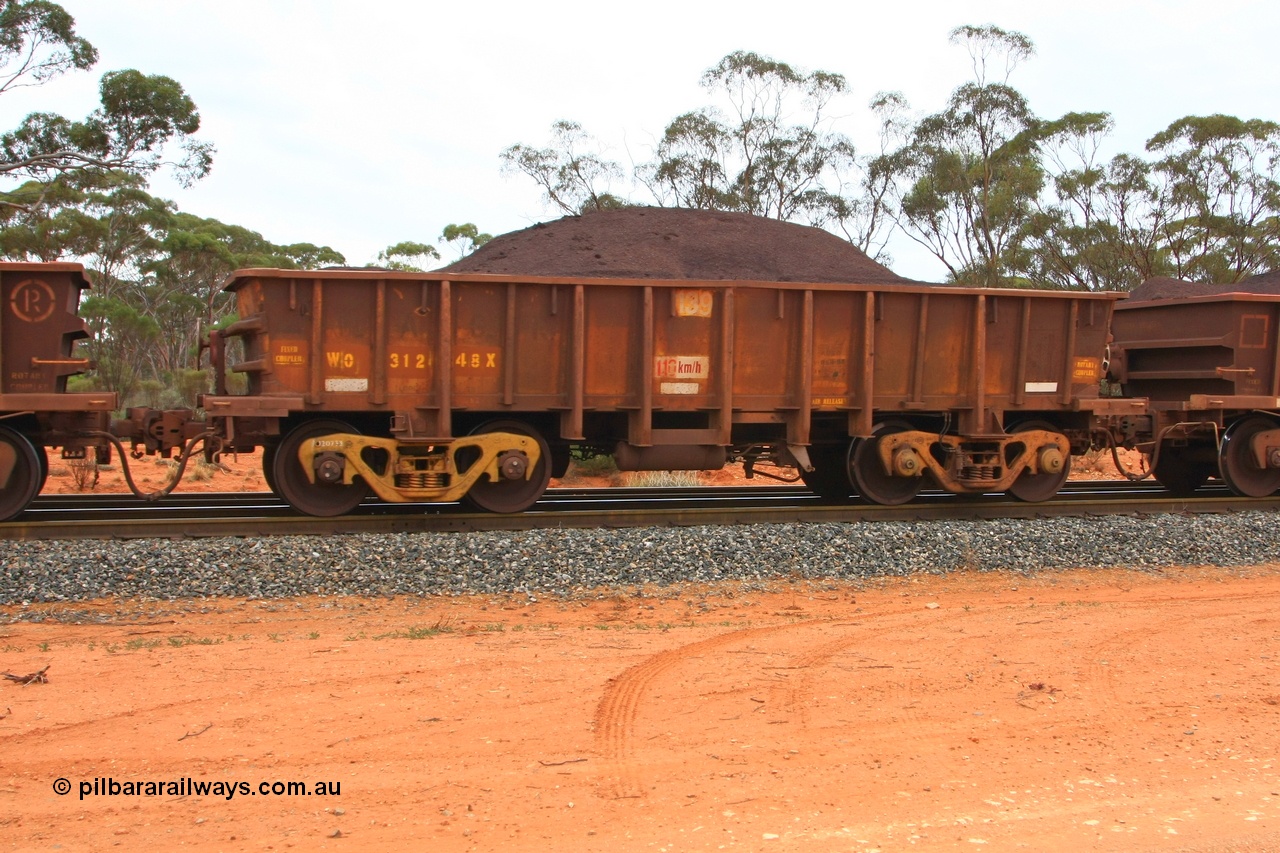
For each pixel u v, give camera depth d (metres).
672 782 5.15
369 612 8.76
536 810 4.82
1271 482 14.77
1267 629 8.38
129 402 28.89
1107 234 39.03
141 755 5.40
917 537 11.20
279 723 5.85
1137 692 6.66
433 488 11.48
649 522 11.73
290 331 11.23
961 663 7.23
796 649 7.56
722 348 12.12
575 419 11.82
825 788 5.11
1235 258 38.75
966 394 13.16
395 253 53.69
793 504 13.60
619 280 11.82
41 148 36.19
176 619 8.43
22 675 6.64
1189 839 4.59
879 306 12.72
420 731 5.75
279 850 4.41
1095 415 13.59
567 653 7.33
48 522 10.31
